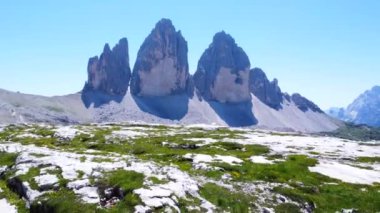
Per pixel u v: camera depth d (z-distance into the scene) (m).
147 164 42.53
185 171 43.12
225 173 43.50
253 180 41.66
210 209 30.78
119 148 71.00
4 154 54.84
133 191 30.98
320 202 36.47
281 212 33.09
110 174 36.22
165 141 83.62
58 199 31.45
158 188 31.94
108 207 29.70
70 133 100.94
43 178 37.03
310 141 97.19
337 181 44.34
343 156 70.38
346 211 35.25
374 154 75.62
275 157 61.66
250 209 32.31
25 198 34.97
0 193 37.81
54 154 50.41
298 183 41.72
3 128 142.38
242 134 113.12
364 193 39.31
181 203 30.48
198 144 78.38
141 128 126.38
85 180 34.88
